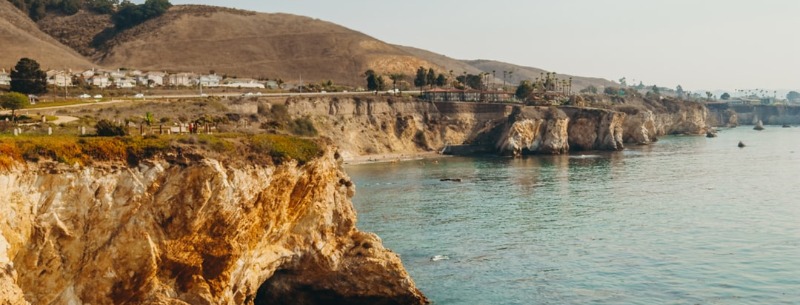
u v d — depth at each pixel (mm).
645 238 83750
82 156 39250
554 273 69125
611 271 69375
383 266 56188
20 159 36531
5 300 32406
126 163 40875
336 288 56156
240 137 49250
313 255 54312
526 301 60625
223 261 44781
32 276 36844
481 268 71375
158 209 41688
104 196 39531
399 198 120438
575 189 128875
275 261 51531
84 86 189625
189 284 43656
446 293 63031
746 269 68812
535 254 77000
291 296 56156
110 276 39781
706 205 106562
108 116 107938
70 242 38312
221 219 44031
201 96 178500
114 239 40000
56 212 37750
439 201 116375
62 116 94625
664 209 103812
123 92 184250
